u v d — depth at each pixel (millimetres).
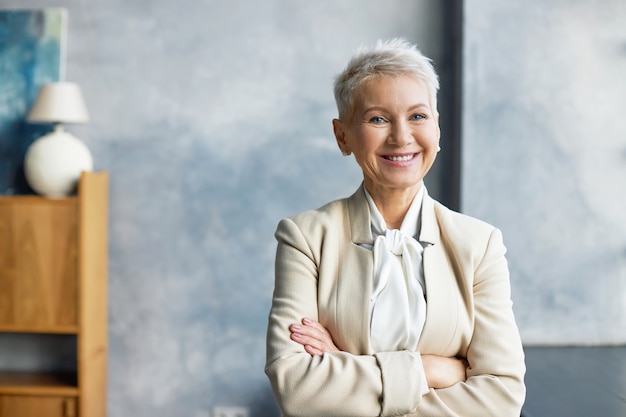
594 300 3393
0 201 3445
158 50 3680
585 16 3336
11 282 3457
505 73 3359
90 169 3578
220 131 3686
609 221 3375
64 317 3451
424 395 1430
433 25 3576
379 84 1420
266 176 3682
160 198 3721
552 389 2645
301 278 1508
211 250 3725
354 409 1397
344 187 3670
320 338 1468
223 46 3662
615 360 3115
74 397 3477
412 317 1440
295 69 3646
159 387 3770
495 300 1498
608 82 3348
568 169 3365
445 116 3572
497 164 3375
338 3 3617
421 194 1520
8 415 3480
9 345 3801
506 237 3383
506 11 3342
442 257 1481
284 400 1435
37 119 3428
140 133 3705
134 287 3752
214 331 3744
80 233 3420
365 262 1468
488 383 1444
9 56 3670
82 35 3693
